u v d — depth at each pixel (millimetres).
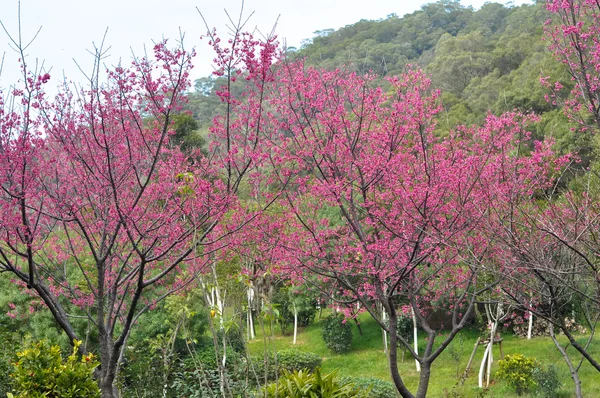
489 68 47812
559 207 8172
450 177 8250
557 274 6496
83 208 8688
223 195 7703
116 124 8227
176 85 7352
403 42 66562
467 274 9188
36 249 8727
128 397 9594
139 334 13828
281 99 8859
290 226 9562
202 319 14875
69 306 13828
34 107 7285
